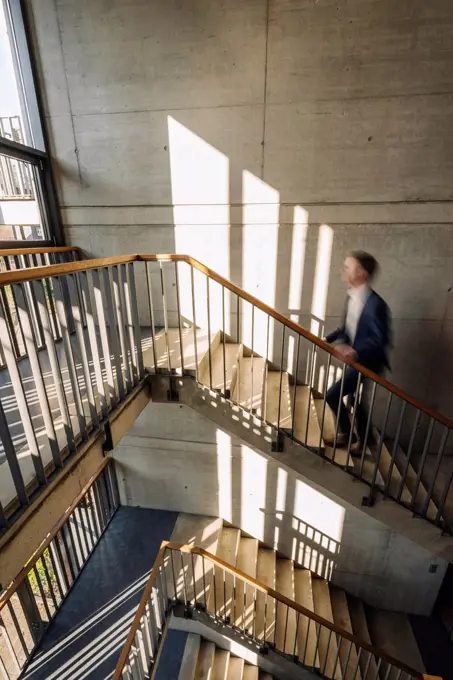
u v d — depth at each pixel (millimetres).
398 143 2920
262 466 3852
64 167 3338
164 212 3359
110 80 3074
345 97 2875
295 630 3186
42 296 1481
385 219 3100
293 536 4074
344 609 3908
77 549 3562
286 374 3365
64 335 1647
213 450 3891
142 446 3998
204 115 3068
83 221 3471
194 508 4191
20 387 1371
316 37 2775
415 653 3592
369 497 2598
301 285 3363
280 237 3273
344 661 3449
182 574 3404
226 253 3391
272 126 3018
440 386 3451
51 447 1580
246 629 3297
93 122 3195
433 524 2564
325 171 3062
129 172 3293
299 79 2883
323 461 2607
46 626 3082
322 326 3426
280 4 2732
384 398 3521
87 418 2021
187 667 3094
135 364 2559
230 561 3766
